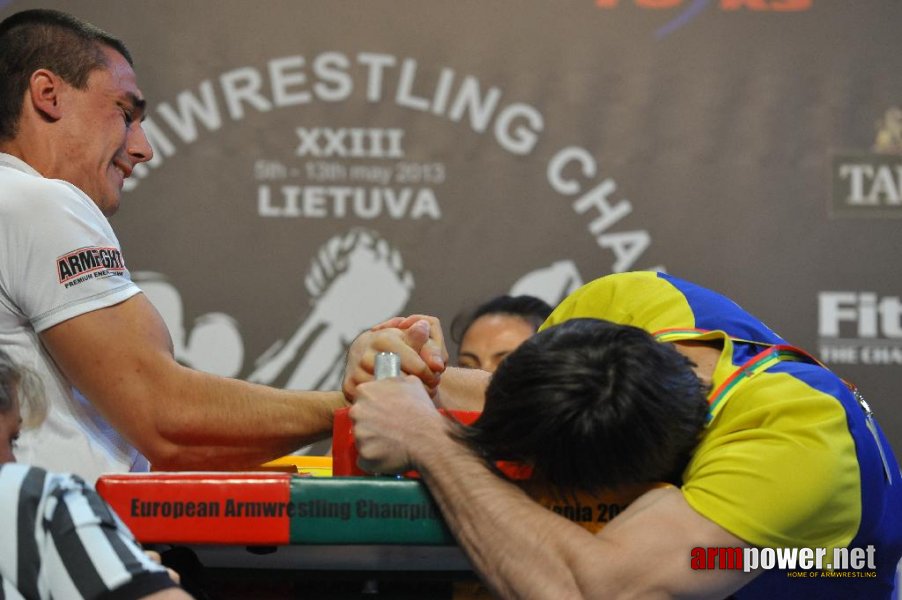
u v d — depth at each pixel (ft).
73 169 6.24
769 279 11.94
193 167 11.93
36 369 5.64
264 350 11.92
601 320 4.93
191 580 4.82
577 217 12.03
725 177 12.00
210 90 11.94
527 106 12.06
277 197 11.98
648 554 4.61
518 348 4.82
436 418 4.96
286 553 4.82
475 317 9.79
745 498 4.73
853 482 4.95
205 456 5.70
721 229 12.00
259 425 5.66
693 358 5.50
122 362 5.56
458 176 12.03
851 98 12.00
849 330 11.91
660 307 6.02
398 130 12.04
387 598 5.05
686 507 4.75
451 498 4.61
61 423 5.66
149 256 11.87
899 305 11.89
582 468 4.58
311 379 11.94
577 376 4.58
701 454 4.94
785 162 11.99
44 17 6.30
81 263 5.59
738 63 12.03
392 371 5.27
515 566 4.58
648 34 12.03
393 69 12.04
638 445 4.57
